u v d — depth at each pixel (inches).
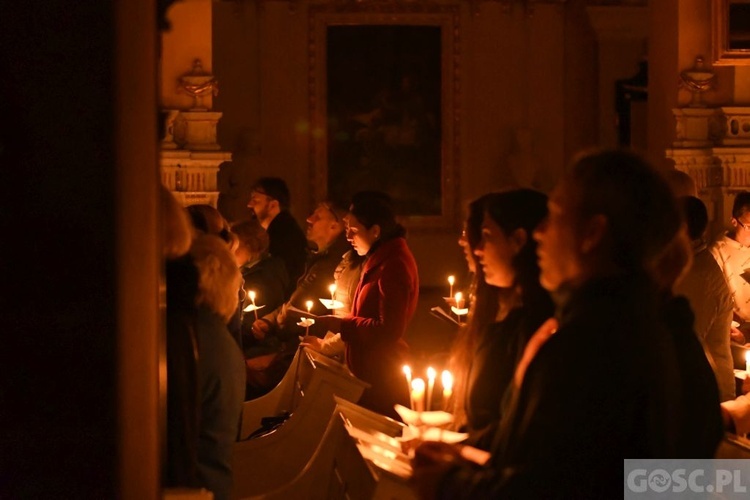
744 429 126.3
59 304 55.4
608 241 72.9
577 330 69.9
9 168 55.1
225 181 539.8
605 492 68.7
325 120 557.0
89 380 55.6
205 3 332.2
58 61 55.1
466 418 105.7
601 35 546.6
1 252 55.2
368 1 554.3
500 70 563.5
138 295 57.3
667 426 69.6
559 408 68.5
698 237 155.0
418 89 561.0
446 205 563.2
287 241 275.3
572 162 76.8
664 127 355.9
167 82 333.7
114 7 55.2
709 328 155.7
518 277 98.9
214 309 116.4
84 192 55.3
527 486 68.5
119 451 56.1
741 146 334.0
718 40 335.0
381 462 101.1
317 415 152.6
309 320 206.5
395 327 184.9
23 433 55.5
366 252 193.6
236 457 151.2
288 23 552.4
